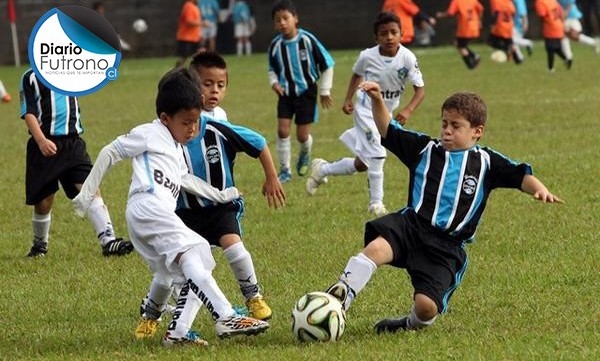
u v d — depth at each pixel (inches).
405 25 2484.0
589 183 990.4
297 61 1117.1
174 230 530.3
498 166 550.9
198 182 574.6
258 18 3307.1
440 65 2485.2
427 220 547.8
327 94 1123.9
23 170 1245.1
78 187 811.4
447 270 542.6
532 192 540.4
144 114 1786.4
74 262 784.9
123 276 729.6
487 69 2327.8
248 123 1587.1
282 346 530.9
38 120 797.2
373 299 636.7
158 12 3270.2
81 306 650.8
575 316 579.2
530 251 748.6
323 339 531.5
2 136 1567.4
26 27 3206.2
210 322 598.5
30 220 964.0
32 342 568.1
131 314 627.8
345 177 1109.1
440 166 553.0
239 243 575.5
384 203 957.2
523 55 2682.1
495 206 909.2
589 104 1603.1
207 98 621.3
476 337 537.3
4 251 838.5
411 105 936.3
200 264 527.2
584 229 808.3
